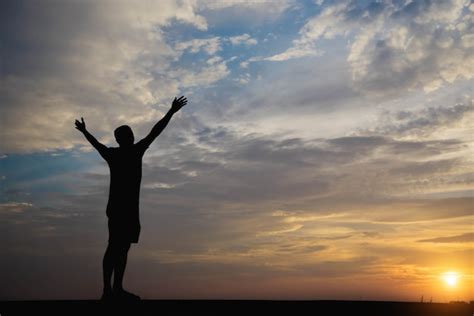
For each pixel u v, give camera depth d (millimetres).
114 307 5516
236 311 5988
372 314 6027
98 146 5832
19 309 5734
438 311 6301
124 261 5691
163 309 5910
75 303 5699
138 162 5812
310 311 6113
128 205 5711
